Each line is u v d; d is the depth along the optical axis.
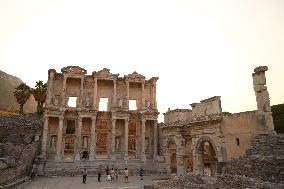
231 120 29.73
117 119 56.72
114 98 56.75
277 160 18.94
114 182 35.59
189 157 40.44
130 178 40.78
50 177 40.84
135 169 47.78
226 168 24.61
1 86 111.56
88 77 59.06
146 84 63.00
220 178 19.25
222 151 30.47
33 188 28.47
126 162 50.19
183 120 41.06
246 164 21.98
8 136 49.19
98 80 59.59
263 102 26.20
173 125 41.94
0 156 36.09
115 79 58.53
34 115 54.66
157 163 49.19
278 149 21.08
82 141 55.66
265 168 19.83
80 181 36.47
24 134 50.06
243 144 27.73
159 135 57.91
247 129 27.55
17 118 53.19
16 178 32.00
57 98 55.69
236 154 28.42
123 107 58.84
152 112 56.81
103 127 56.84
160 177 41.75
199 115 35.69
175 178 24.03
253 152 23.27
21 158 34.75
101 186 31.53
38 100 65.44
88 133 55.72
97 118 56.56
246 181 16.81
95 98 55.91
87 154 55.22
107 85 60.41
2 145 37.31
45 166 44.94
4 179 27.11
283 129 34.28
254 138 23.44
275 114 36.06
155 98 61.22
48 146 52.06
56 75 57.09
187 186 21.67
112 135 53.69
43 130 49.94
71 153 54.34
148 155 56.69
